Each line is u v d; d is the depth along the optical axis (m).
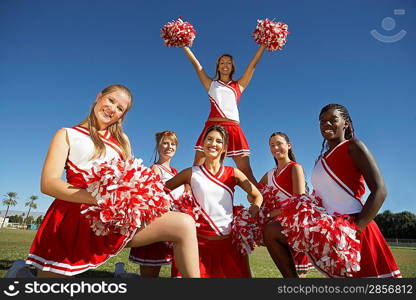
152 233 2.15
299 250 2.58
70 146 2.27
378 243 2.59
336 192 2.75
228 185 3.27
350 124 3.08
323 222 2.42
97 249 2.12
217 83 5.48
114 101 2.43
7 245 8.42
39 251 2.06
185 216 2.18
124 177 2.04
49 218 2.17
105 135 2.49
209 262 2.95
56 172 2.13
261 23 5.48
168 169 4.43
